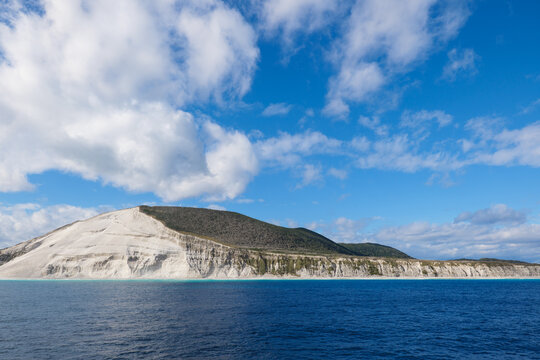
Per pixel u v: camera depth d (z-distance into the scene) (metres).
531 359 26.97
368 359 26.17
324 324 39.75
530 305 60.22
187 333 33.47
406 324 40.91
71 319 40.56
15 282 106.56
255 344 29.67
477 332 36.91
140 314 44.50
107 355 25.59
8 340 29.98
